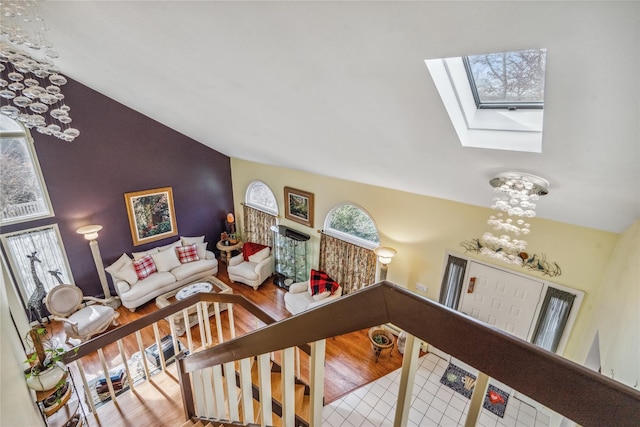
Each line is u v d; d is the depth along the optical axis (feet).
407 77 5.49
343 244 19.45
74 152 17.75
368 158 11.29
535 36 3.77
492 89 6.16
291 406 4.07
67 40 10.03
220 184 25.50
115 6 6.50
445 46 4.39
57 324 18.13
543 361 1.63
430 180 11.57
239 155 22.40
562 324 12.50
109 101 18.35
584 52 3.74
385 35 4.58
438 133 7.22
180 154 22.38
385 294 2.29
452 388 13.91
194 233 24.80
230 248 24.45
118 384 12.76
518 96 6.04
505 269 13.52
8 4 6.51
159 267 21.22
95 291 20.15
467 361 1.98
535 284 12.87
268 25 5.25
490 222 9.36
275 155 17.16
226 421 7.16
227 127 14.29
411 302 2.15
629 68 3.65
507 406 13.01
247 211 25.70
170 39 7.09
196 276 22.21
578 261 11.68
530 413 12.76
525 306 13.34
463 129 6.94
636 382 6.70
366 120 7.95
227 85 8.80
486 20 3.75
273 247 24.49
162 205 22.25
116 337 9.52
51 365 8.59
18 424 5.94
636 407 1.37
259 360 4.25
